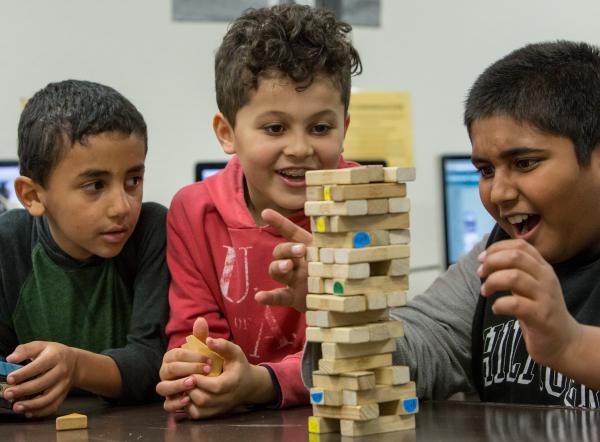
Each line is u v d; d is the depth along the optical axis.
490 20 2.56
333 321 0.85
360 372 0.84
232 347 1.02
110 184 1.21
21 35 2.21
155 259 1.28
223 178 1.31
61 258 1.29
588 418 0.89
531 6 2.58
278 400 1.05
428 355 1.16
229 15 2.32
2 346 1.32
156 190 2.30
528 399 1.15
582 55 1.10
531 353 0.88
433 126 2.53
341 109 1.21
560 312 0.85
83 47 2.24
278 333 1.25
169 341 1.24
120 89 2.27
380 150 2.49
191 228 1.27
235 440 0.86
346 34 1.30
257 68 1.17
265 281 1.24
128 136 1.21
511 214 1.08
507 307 0.83
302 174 1.20
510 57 1.12
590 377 0.88
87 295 1.30
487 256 0.84
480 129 1.08
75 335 1.31
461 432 0.84
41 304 1.31
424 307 1.23
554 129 1.03
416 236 2.54
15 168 2.16
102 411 1.11
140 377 1.17
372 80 2.48
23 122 1.26
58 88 1.25
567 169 1.04
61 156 1.20
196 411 1.00
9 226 1.33
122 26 2.26
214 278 1.26
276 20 1.21
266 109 1.18
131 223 1.23
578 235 1.09
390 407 0.87
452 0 2.53
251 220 1.25
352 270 0.83
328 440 0.83
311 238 0.96
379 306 0.84
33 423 1.04
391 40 2.49
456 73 2.54
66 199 1.21
